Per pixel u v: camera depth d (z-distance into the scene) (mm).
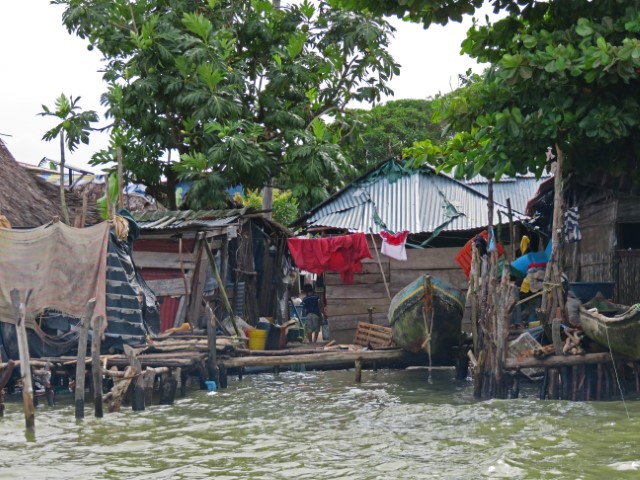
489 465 9289
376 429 11945
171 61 25500
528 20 14133
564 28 13984
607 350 13648
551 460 9461
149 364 14945
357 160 39656
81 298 15273
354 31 26906
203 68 24781
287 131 27016
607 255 17000
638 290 16188
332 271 22000
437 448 10398
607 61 11961
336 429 12031
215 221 21016
